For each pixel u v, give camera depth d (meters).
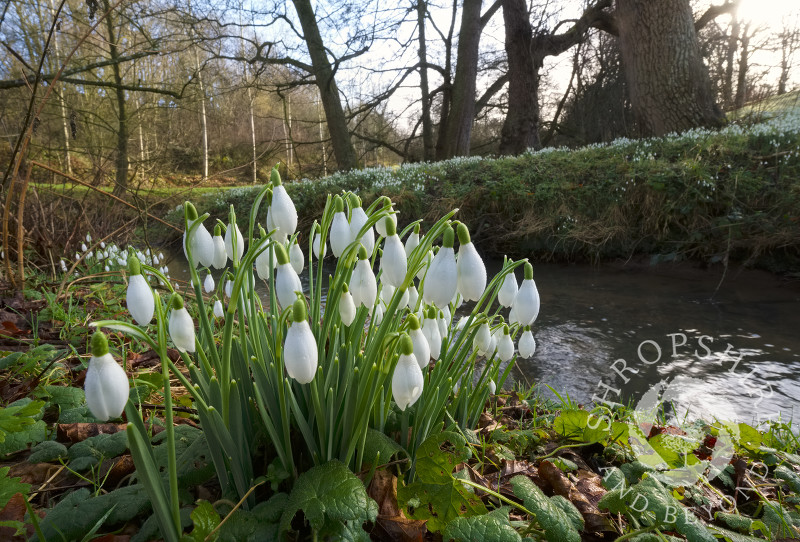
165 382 1.01
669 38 11.45
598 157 10.66
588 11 16.14
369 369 1.25
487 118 24.22
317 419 1.29
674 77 11.52
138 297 0.98
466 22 17.20
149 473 1.01
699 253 8.16
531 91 16.42
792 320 5.55
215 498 1.43
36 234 5.39
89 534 1.19
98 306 3.86
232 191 14.34
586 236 8.77
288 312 1.16
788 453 2.29
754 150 8.80
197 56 15.89
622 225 8.80
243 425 1.38
